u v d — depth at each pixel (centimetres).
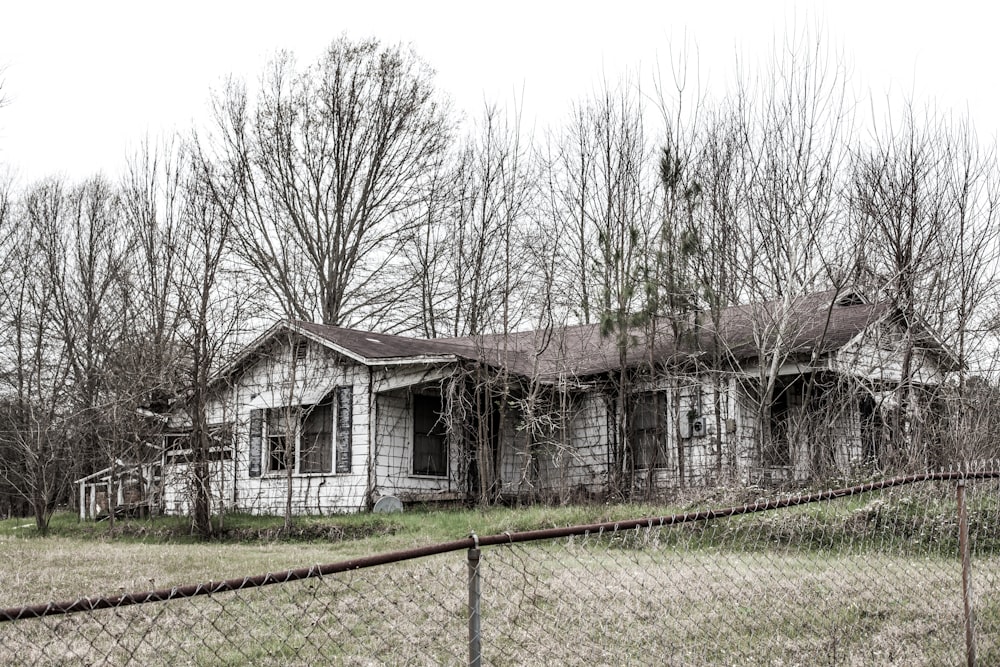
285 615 826
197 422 1917
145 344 2188
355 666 695
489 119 2523
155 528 1928
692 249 1944
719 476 1797
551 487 2050
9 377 3247
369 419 2028
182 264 2036
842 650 751
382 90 3584
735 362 1919
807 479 1784
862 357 1877
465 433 2119
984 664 746
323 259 3547
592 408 2158
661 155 2012
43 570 1191
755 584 923
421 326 3556
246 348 2131
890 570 1012
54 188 3475
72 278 3450
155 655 721
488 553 1155
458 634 773
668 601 856
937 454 1764
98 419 2631
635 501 1861
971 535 1230
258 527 1823
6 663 697
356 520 1761
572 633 764
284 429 2170
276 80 3538
